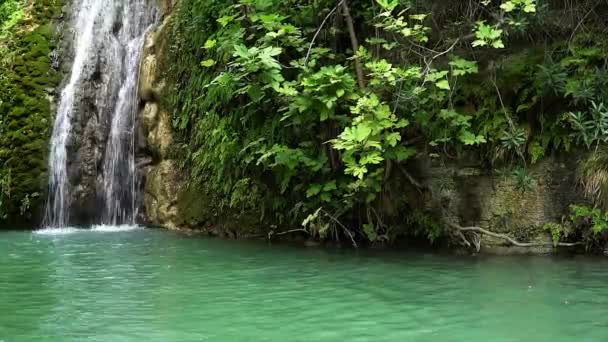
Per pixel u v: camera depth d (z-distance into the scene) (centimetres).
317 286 561
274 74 697
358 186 705
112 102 1085
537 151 691
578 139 659
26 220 1022
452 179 732
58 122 1075
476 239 720
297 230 806
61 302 511
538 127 700
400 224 762
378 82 671
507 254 697
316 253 728
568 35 695
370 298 515
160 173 980
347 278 593
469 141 684
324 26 805
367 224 769
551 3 700
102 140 1074
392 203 757
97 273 626
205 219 909
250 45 812
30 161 1037
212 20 930
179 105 983
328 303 501
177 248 776
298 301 509
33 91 1089
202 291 546
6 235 917
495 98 711
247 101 836
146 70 1032
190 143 952
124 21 1130
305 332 426
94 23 1139
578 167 678
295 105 701
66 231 962
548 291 527
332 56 759
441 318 455
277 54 704
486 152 714
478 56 723
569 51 688
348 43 807
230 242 820
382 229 768
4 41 1148
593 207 666
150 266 660
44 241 846
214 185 897
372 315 465
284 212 820
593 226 667
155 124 1012
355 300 510
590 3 687
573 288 536
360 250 743
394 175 756
